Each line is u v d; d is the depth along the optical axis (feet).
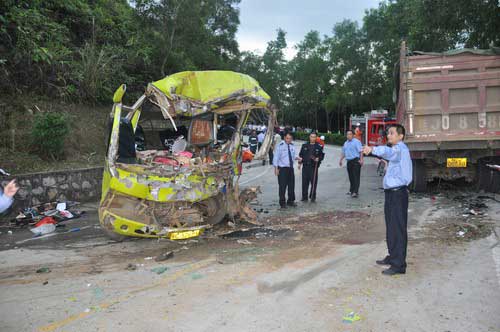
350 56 141.59
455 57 35.40
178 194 22.54
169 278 17.48
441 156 35.88
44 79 49.65
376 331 12.53
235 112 27.96
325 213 31.17
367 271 17.80
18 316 13.98
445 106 35.68
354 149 38.04
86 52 57.36
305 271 17.98
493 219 26.68
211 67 86.74
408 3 69.82
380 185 46.19
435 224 26.09
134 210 22.24
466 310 13.76
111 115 23.13
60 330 12.93
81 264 19.88
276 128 36.52
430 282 16.31
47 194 34.09
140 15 67.82
